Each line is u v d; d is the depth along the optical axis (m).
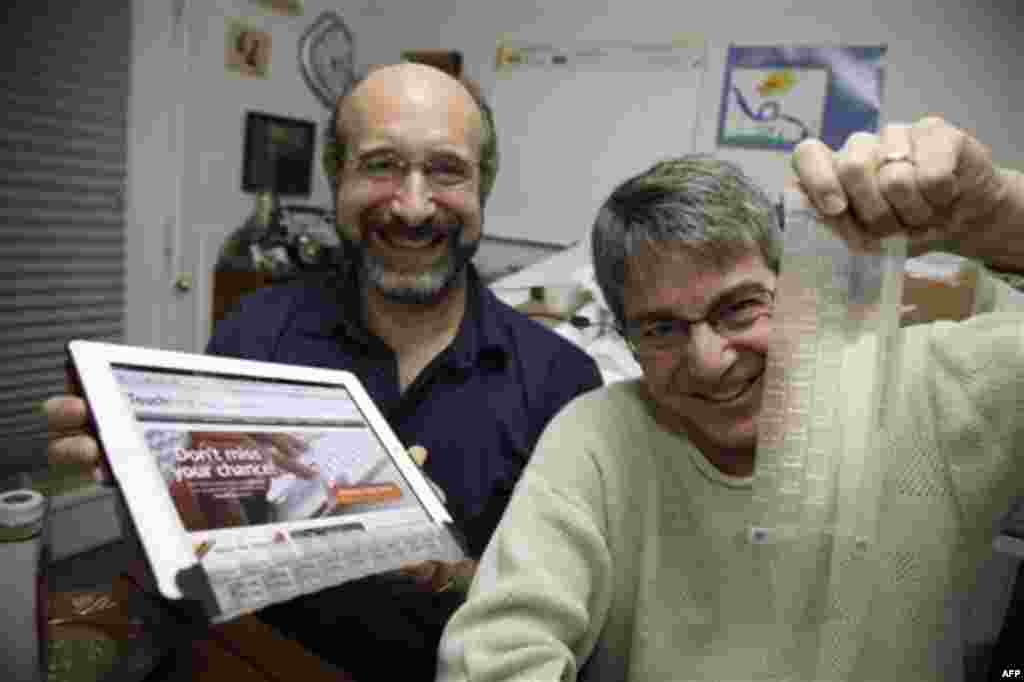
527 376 1.09
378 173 1.03
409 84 1.02
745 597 0.62
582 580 0.60
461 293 1.14
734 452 0.69
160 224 2.26
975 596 0.86
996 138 1.93
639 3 2.37
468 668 0.53
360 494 0.61
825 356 0.54
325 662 0.78
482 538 0.99
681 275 0.61
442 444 1.04
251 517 0.51
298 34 2.62
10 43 1.86
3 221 1.91
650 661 0.64
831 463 0.54
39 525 0.78
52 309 2.04
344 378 0.74
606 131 2.46
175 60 2.22
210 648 0.76
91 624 0.81
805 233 0.53
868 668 0.57
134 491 0.47
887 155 0.49
